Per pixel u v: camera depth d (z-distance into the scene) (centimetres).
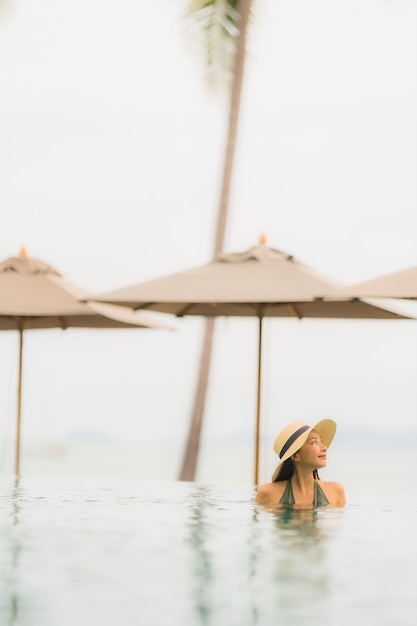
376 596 416
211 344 2141
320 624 362
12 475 1276
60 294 1286
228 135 2108
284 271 1205
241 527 653
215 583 440
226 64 2230
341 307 1317
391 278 1116
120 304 1296
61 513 752
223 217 2092
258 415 1247
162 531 630
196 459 2111
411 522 709
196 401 2133
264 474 3503
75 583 436
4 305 1248
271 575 463
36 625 355
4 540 580
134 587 428
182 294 1169
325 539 598
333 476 6769
